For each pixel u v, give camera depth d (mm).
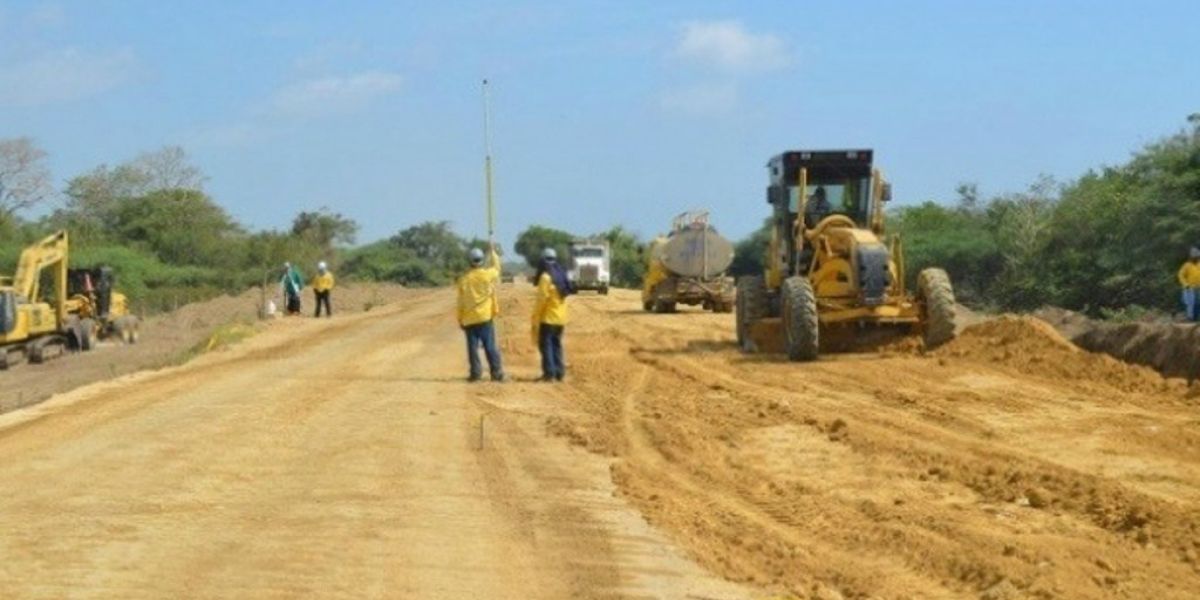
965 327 26312
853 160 26594
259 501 12102
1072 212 49375
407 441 15625
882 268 24453
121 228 87500
